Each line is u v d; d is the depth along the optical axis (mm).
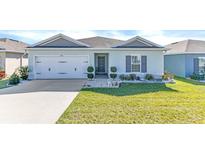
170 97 11773
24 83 18234
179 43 27172
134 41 20672
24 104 10422
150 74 20141
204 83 18219
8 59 24234
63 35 21031
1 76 22141
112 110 9070
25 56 28875
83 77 21062
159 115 8367
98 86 16125
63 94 12875
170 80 19406
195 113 8594
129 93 13023
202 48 23750
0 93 13586
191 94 12703
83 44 20938
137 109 9195
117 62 20625
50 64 21047
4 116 8469
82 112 8820
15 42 29109
